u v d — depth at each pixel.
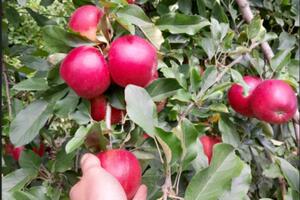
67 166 0.53
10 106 0.64
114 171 0.41
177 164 0.46
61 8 1.35
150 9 0.73
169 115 0.56
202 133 0.58
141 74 0.44
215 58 0.61
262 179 0.76
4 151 0.70
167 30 0.58
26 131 0.49
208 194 0.43
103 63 0.44
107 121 0.45
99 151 0.45
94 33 0.45
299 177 0.51
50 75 0.48
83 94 0.44
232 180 0.47
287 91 0.55
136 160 0.43
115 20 0.46
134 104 0.43
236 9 0.77
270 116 0.55
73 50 0.45
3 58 0.69
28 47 0.73
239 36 0.65
